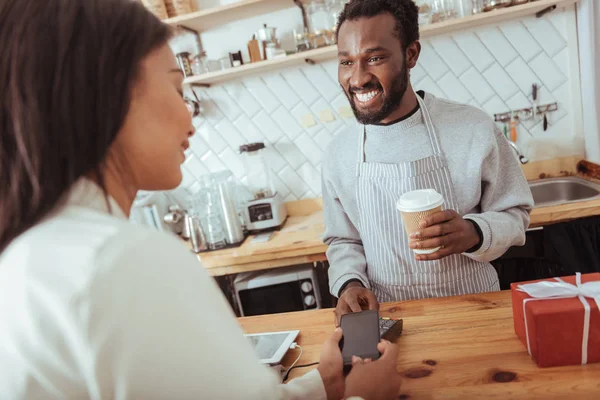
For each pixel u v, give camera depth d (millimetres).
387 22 1235
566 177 2398
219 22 2564
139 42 525
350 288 1279
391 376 716
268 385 525
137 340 436
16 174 491
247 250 2260
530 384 800
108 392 440
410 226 1114
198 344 468
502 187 1362
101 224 486
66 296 428
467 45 2391
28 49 470
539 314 813
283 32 2557
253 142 2713
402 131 1373
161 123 569
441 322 1054
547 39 2322
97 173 530
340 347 818
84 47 485
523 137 2461
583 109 2338
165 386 449
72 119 485
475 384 827
